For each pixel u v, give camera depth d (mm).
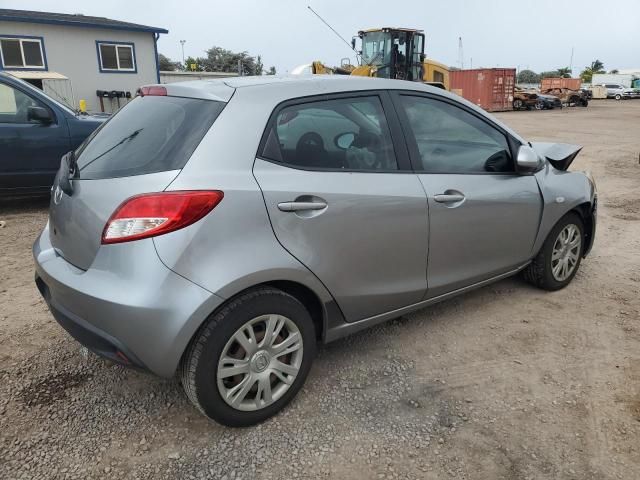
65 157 3051
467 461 2408
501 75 35156
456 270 3357
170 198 2266
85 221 2453
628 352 3324
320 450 2475
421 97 3240
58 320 2625
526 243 3789
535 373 3096
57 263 2643
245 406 2549
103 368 3125
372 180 2838
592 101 53031
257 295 2457
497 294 4176
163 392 2906
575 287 4332
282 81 2775
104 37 21250
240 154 2459
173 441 2533
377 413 2734
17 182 6367
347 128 2854
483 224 3387
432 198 3062
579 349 3365
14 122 6270
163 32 22359
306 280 2600
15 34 19734
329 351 3324
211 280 2295
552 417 2703
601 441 2527
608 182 9047
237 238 2369
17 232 5820
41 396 2859
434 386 2971
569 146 4348
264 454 2447
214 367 2391
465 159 3363
